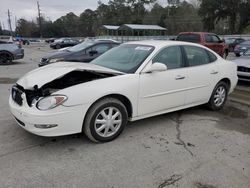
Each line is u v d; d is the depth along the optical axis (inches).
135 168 128.8
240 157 142.3
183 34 603.2
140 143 155.1
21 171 124.3
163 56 176.6
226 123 191.5
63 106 135.3
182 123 188.9
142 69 164.1
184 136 166.7
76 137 159.8
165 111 181.5
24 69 467.2
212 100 212.5
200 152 146.5
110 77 153.9
